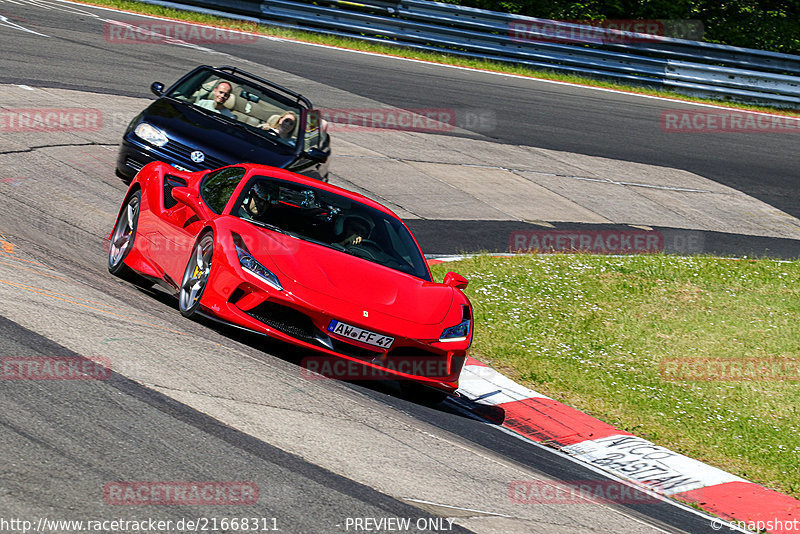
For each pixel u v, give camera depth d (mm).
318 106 40375
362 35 55281
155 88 25312
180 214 16016
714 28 62000
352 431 11695
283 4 54531
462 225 30141
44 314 12547
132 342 12438
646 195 38312
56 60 37594
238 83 25391
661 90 56750
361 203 17047
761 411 19000
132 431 9570
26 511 7484
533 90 51469
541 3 60531
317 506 8992
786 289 27922
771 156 47094
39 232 18359
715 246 33312
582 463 14711
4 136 25484
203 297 14211
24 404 9531
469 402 16500
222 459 9492
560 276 26094
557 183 37594
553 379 18719
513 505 10859
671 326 23484
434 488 10586
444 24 55625
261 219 15516
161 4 54062
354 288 14430
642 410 17969
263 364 13438
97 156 26469
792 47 61812
